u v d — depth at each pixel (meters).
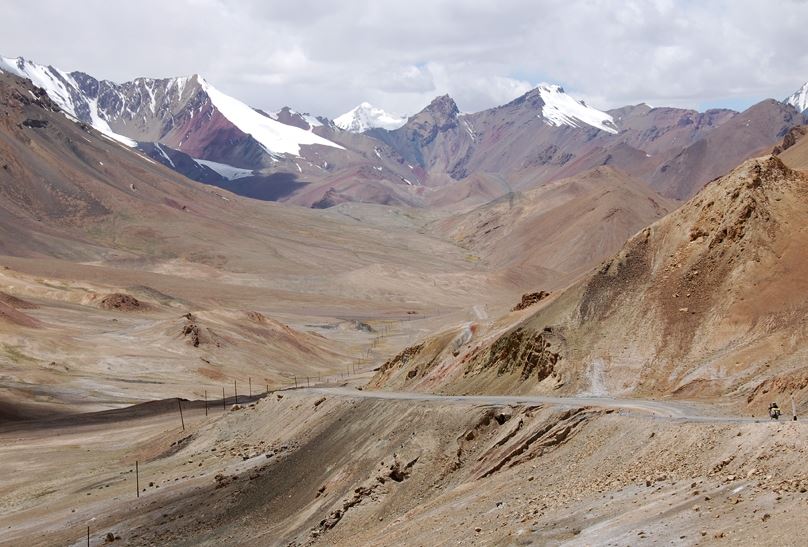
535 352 73.31
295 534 58.72
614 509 37.97
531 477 47.69
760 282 69.50
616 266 76.62
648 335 70.19
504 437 54.44
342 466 64.00
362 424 68.88
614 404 54.16
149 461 89.50
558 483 45.16
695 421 43.81
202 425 93.62
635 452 44.00
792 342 62.16
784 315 65.88
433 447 58.38
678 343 68.69
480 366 79.69
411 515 51.00
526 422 54.41
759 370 61.19
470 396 70.00
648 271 75.44
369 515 56.06
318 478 65.31
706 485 36.75
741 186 75.69
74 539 68.06
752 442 38.22
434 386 83.81
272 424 84.12
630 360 69.00
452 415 60.22
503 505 45.09
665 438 43.19
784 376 51.16
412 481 56.97
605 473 43.53
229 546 60.84
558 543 36.56
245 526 63.94
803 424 37.22
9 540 70.25
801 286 67.81
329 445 69.56
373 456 61.88
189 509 69.12
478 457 54.84
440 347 93.88
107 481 83.94
